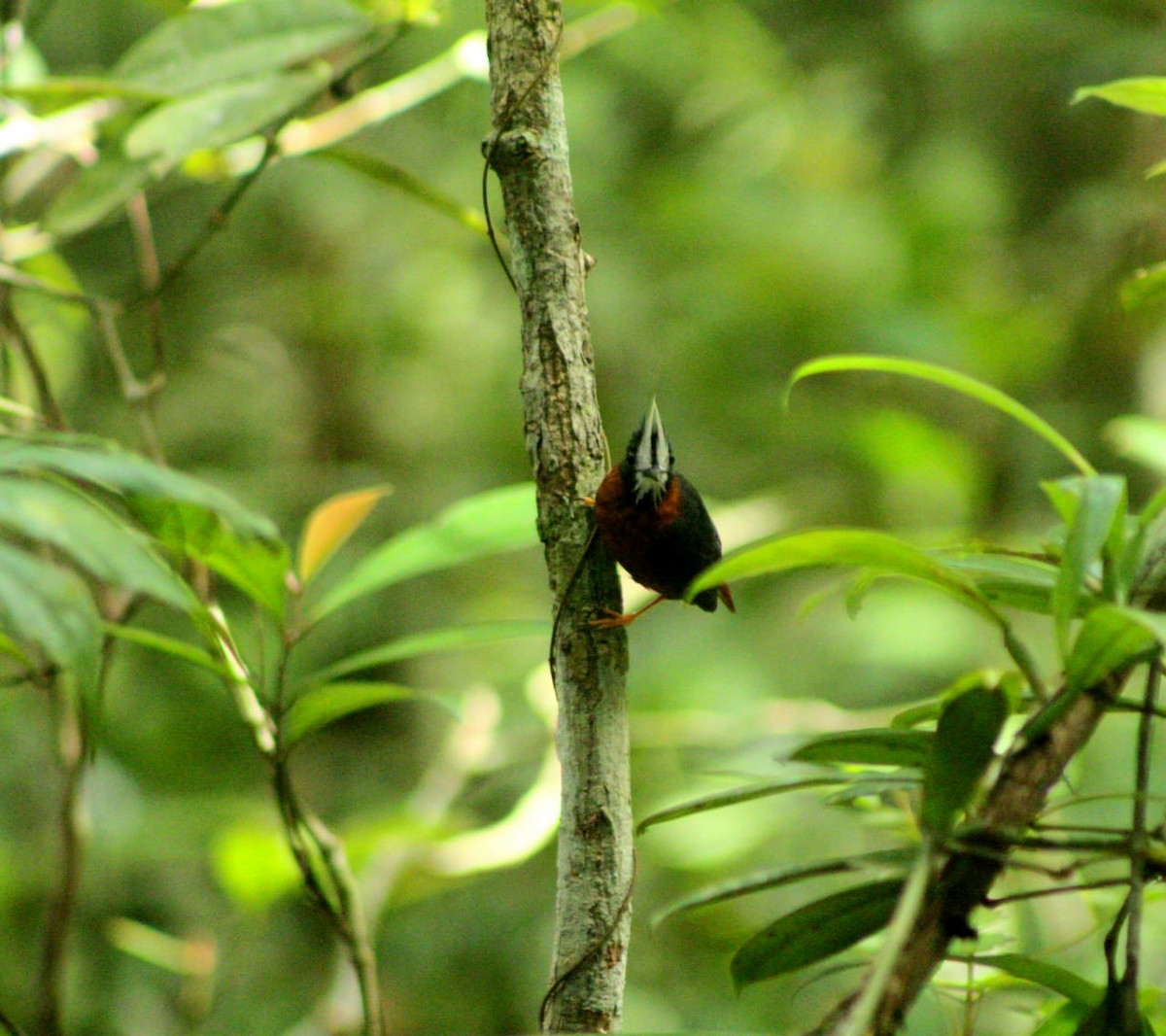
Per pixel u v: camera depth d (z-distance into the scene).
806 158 16.06
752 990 10.08
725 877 10.91
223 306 15.83
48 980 5.20
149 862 10.94
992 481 12.39
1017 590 3.57
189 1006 9.39
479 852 7.53
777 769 5.17
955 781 2.78
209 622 4.13
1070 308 13.68
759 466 14.14
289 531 14.44
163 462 5.54
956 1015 4.45
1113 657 2.73
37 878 10.68
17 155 7.23
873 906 3.23
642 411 14.81
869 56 15.69
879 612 12.40
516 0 3.89
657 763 12.16
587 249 15.62
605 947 3.65
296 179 15.13
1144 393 12.90
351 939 4.47
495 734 9.53
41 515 2.71
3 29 6.17
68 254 14.94
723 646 13.38
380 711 15.04
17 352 6.20
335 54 7.41
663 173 16.36
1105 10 13.63
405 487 15.59
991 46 13.89
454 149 16.03
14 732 11.31
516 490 4.97
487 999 11.93
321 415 16.03
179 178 7.64
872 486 13.34
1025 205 14.72
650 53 15.47
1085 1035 2.96
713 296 14.61
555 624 3.98
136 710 13.01
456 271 16.34
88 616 2.70
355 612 14.00
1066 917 6.56
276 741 4.40
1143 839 2.83
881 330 13.13
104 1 14.70
